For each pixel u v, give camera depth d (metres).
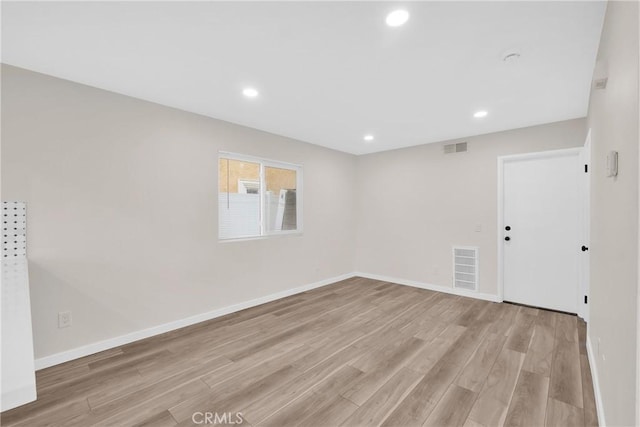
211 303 3.31
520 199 3.76
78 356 2.39
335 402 1.83
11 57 2.02
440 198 4.41
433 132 3.93
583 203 3.22
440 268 4.41
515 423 1.64
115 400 1.85
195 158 3.18
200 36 1.81
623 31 1.14
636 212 0.96
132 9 1.55
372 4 1.53
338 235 5.09
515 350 2.50
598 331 1.90
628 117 1.08
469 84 2.49
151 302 2.84
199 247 3.21
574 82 2.43
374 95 2.71
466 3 1.52
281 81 2.43
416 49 1.96
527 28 1.72
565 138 3.40
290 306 3.73
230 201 3.64
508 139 3.79
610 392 1.42
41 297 2.23
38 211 2.23
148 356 2.42
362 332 2.90
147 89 2.57
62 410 1.76
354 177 5.42
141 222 2.78
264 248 3.89
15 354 0.79
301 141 4.42
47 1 1.47
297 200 4.46
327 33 1.78
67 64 2.13
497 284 3.87
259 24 1.69
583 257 3.21
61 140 2.33
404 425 1.63
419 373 2.15
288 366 2.26
